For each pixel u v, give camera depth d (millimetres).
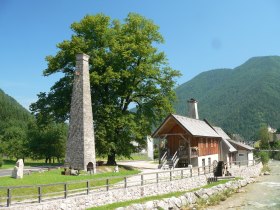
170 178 36188
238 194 41062
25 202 23188
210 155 56125
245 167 56250
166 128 49938
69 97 48125
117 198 28875
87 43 47781
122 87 49375
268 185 47875
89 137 40719
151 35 52344
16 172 30984
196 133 47906
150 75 50156
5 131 92938
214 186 40625
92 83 46188
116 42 48094
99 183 32125
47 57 50000
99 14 49562
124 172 41375
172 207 31156
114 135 47344
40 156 68062
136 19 50500
